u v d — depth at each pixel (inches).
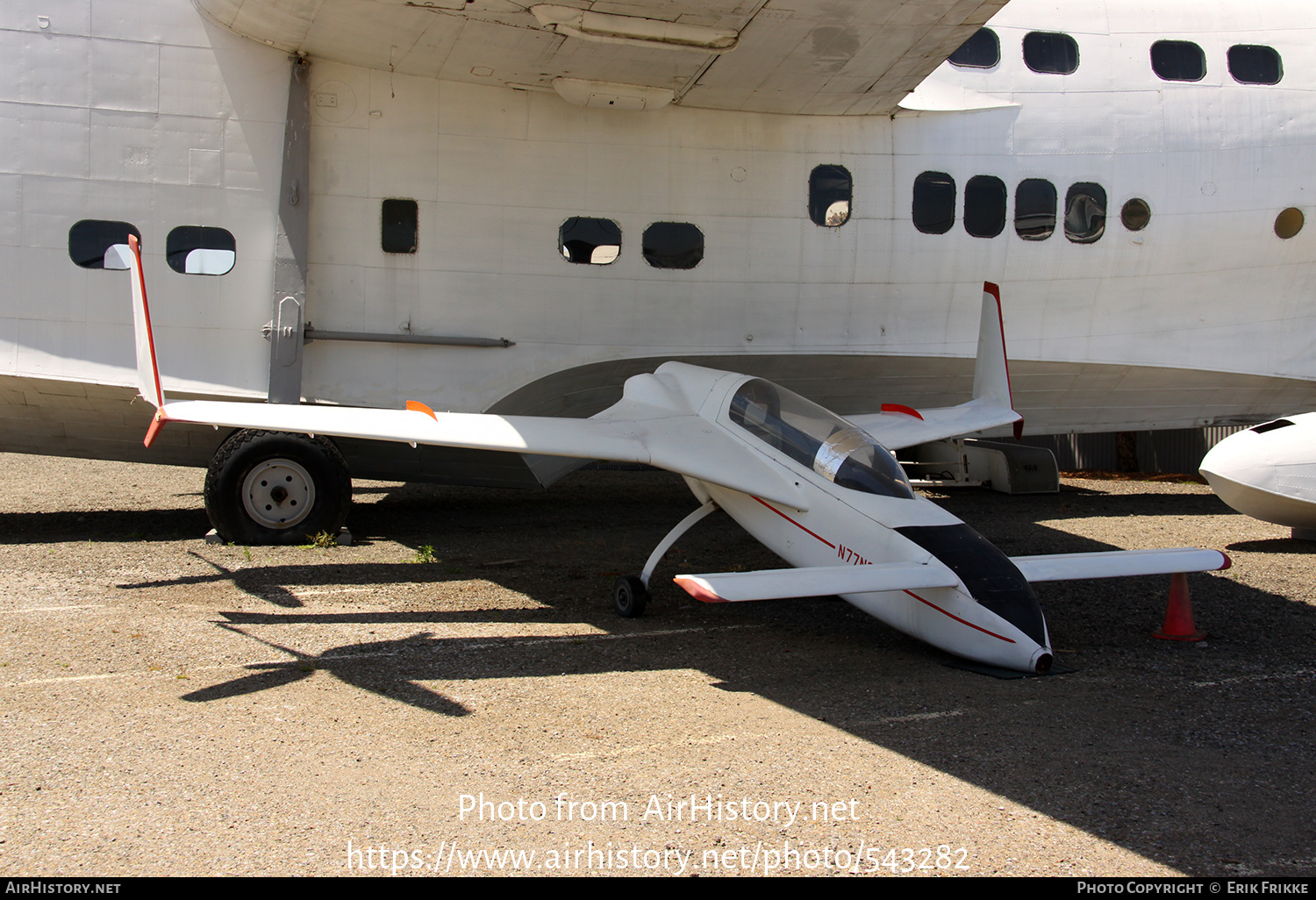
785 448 229.3
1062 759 144.3
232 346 297.6
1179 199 368.5
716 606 245.0
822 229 339.9
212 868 107.0
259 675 178.2
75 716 154.2
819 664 195.3
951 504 428.8
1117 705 169.9
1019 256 357.4
